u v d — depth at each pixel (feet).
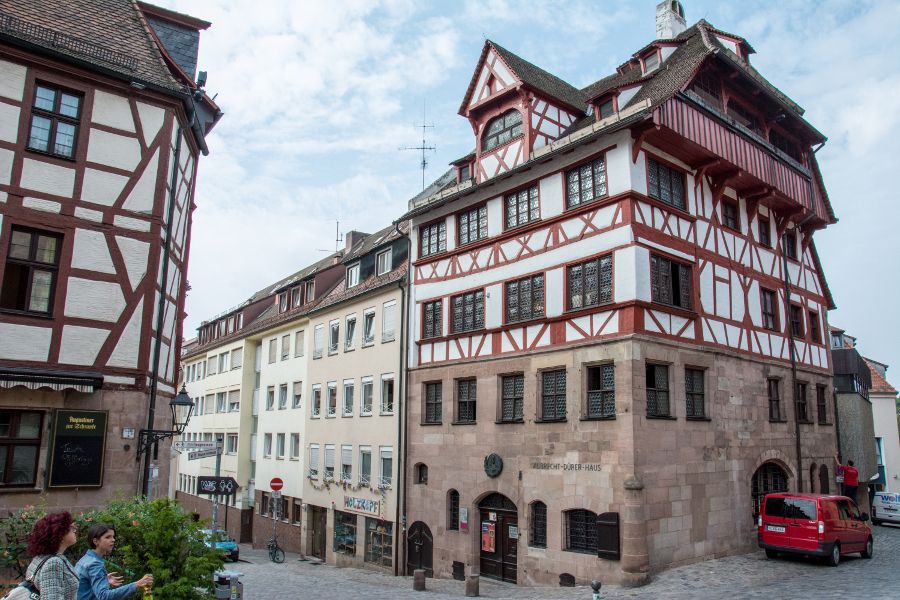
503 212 64.64
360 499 81.15
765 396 63.67
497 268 64.44
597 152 55.42
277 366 110.73
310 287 106.52
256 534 111.14
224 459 124.47
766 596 39.60
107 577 19.86
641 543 47.75
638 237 52.31
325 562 87.15
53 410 40.88
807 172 72.64
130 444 43.09
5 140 41.01
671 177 57.52
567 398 54.95
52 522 19.01
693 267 57.57
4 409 39.52
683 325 55.31
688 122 55.31
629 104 59.82
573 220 57.11
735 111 66.13
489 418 62.59
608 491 50.31
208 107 57.47
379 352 81.51
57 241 42.65
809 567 49.88
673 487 51.67
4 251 40.37
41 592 18.03
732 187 64.54
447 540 65.72
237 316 130.82
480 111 69.10
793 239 75.15
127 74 45.27
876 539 69.97
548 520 54.90
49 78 43.01
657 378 53.01
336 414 89.92
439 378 69.87
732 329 60.90
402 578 68.59
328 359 93.97
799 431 67.36
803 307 73.56
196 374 148.97
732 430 58.54
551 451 55.67
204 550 28.37
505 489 59.72
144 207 45.60
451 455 66.64
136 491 43.06
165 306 47.78
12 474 39.34
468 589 51.85
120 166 45.01
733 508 57.11
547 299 58.44
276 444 107.96
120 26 49.85
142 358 44.24
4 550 34.42
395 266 83.87
